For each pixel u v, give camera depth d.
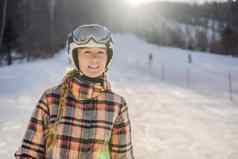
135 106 12.01
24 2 37.38
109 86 1.80
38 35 38.00
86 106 1.72
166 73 27.25
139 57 36.69
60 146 1.68
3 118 8.60
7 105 10.36
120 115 1.79
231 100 16.23
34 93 13.11
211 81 24.73
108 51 1.77
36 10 39.88
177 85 21.19
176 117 10.44
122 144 1.79
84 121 1.70
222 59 40.69
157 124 9.17
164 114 10.77
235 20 74.88
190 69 29.97
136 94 15.09
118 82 18.89
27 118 8.80
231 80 25.75
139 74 24.86
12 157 5.76
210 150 7.07
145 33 68.50
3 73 19.12
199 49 58.47
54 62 28.31
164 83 21.20
